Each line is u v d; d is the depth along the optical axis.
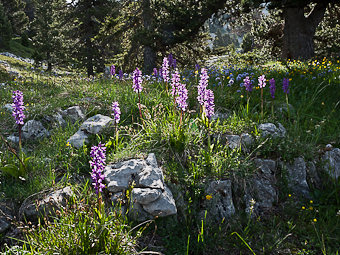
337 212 4.18
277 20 26.31
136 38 17.88
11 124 5.66
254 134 5.20
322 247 3.67
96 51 27.97
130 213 3.79
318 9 17.69
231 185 4.42
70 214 3.33
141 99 6.38
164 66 5.97
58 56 30.91
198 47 20.80
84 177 4.45
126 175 4.11
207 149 4.90
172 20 17.73
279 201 4.55
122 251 3.12
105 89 7.24
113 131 5.39
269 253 3.64
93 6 29.33
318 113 6.55
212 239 3.77
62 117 6.05
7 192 3.98
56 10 29.58
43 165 4.50
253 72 9.91
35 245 3.17
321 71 9.24
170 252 3.55
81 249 3.00
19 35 61.28
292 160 4.83
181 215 4.03
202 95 4.90
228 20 22.38
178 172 4.45
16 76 11.61
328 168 4.88
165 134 4.88
